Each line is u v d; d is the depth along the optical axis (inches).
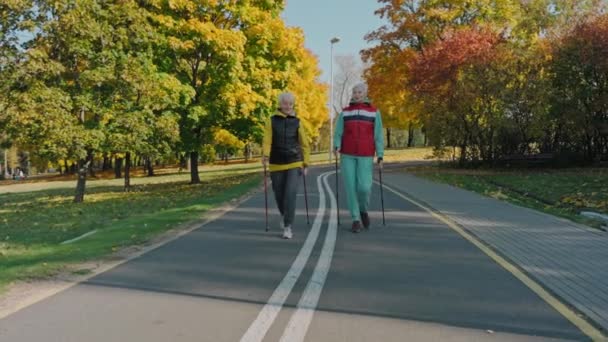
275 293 195.0
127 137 728.3
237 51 867.4
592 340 149.4
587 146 944.3
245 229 335.0
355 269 229.5
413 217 380.8
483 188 631.8
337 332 155.6
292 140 302.2
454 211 412.5
